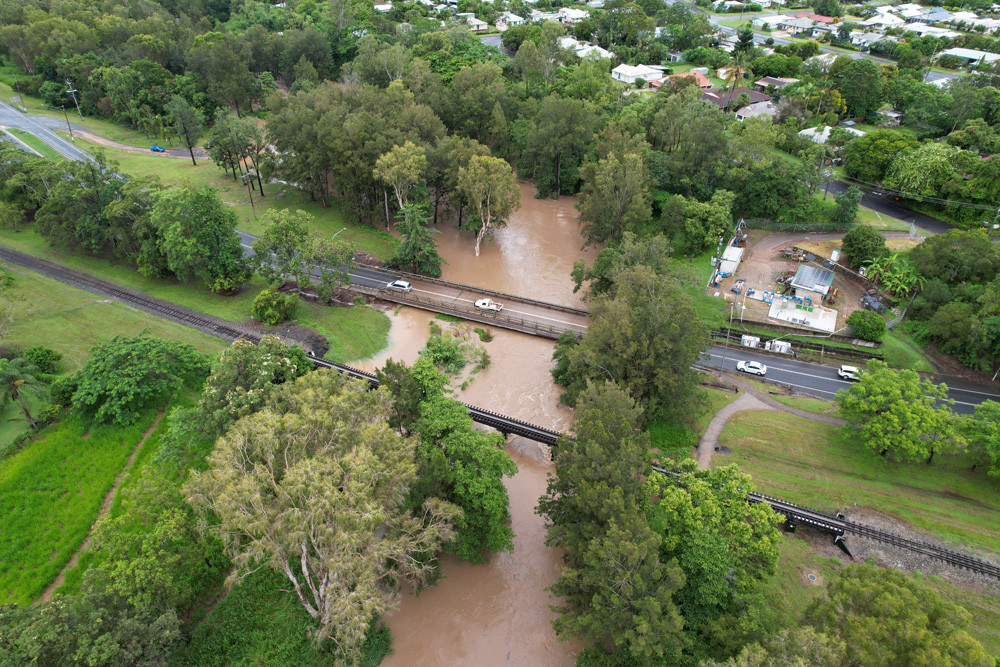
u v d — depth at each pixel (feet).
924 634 106.32
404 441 154.51
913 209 371.56
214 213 283.18
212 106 525.75
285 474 128.06
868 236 309.22
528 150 432.25
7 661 110.83
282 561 135.13
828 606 122.72
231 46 562.25
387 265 342.64
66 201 296.51
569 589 150.41
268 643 152.97
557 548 186.70
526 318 298.97
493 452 168.96
